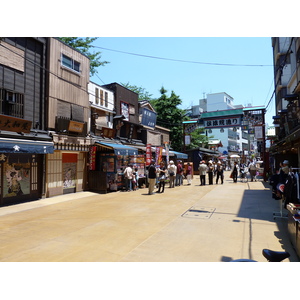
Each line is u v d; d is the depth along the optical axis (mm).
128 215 7867
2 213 8242
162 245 5129
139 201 10445
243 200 10508
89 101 14578
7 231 6176
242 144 64125
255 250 4816
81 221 7168
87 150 13414
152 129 22625
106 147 13180
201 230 6191
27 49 10648
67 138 11969
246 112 20625
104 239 5535
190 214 7938
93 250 4855
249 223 6809
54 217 7695
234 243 5230
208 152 32750
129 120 19047
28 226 6645
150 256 4527
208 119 22531
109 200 10820
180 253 4668
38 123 10898
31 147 9312
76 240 5465
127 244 5203
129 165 15008
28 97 10609
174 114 28453
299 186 5504
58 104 11914
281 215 7262
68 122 12008
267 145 26578
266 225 6609
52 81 11570
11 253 4703
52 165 11570
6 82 9609
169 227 6465
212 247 4992
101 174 13227
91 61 21734
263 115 20312
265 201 10188
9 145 8430
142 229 6309
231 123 21531
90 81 15062
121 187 14383
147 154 16344
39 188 11023
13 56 9898
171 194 12477
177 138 28766
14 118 9250
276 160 17375
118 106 17719
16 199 9977
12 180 9844
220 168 17719
